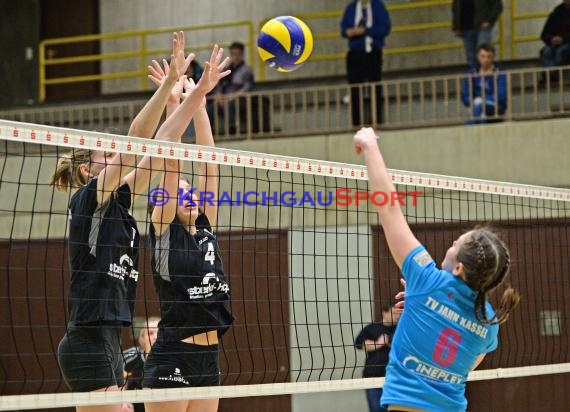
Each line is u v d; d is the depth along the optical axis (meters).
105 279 9.70
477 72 30.23
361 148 8.49
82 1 40.91
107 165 9.84
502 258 8.02
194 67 33.34
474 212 24.00
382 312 19.52
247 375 25.80
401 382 8.12
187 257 11.34
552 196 16.06
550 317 20.92
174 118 11.16
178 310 11.22
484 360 22.58
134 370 15.23
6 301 28.55
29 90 40.22
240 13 39.09
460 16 31.03
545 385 23.83
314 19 38.00
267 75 38.06
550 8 35.25
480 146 26.19
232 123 32.06
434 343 8.04
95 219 9.80
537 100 29.16
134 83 40.12
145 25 40.25
